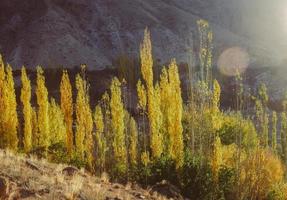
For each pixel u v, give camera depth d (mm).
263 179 32781
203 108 36156
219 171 30406
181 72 117500
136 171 29312
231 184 30859
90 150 36750
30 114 43531
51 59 175500
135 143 39625
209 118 35469
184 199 20344
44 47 180000
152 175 28016
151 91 35031
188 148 33594
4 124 42625
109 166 36750
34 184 10484
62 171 12961
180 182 28219
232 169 31078
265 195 32781
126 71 108250
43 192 10312
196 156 31703
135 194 12773
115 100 39594
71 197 10289
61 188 10805
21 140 51219
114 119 39312
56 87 102750
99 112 39906
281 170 37781
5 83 42844
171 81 33062
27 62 176125
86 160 36094
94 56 182000
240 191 30812
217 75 130625
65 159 35281
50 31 187875
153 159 30859
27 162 12617
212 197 28625
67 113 39312
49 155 35875
